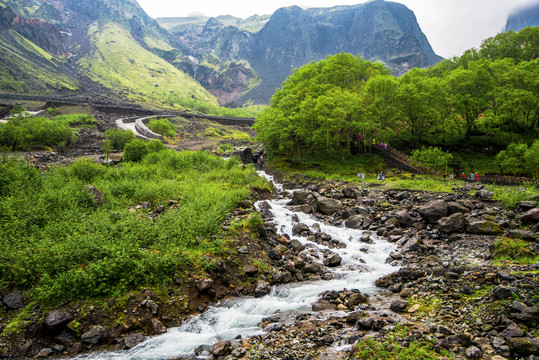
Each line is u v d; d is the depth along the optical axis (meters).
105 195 23.98
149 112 129.25
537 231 18.27
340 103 47.25
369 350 9.87
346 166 45.88
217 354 10.56
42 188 23.19
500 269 14.01
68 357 10.91
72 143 66.94
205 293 14.55
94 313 12.27
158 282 14.11
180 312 13.37
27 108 107.25
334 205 26.95
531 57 67.94
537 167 38.03
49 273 13.49
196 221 18.97
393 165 45.34
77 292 12.78
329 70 60.47
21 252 14.05
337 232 22.92
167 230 17.72
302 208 26.89
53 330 11.61
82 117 91.19
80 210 20.14
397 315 12.29
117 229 17.30
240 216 22.36
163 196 25.44
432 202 22.94
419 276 15.54
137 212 21.62
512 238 17.89
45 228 16.95
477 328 10.74
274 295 15.29
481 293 12.56
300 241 21.00
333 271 17.77
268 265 17.59
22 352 10.86
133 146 47.06
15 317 11.84
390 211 25.23
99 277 13.34
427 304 12.84
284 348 10.67
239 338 11.71
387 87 48.78
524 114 50.03
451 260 16.52
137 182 28.77
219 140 101.25
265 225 21.67
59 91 188.38
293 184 38.69
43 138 61.00
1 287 12.76
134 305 12.85
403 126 53.59
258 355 10.39
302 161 49.81
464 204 23.88
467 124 51.59
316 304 13.93
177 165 40.34
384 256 19.17
